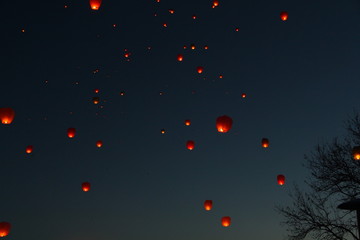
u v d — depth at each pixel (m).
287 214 12.33
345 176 11.77
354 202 6.13
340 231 11.45
